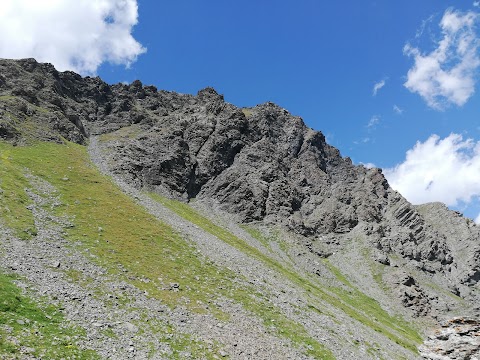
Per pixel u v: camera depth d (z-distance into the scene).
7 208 80.38
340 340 73.62
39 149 143.12
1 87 185.88
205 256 95.94
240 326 62.72
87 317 48.28
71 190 111.50
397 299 156.25
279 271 120.75
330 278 158.25
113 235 87.94
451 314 159.00
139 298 60.28
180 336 51.84
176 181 186.25
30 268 56.94
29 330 40.41
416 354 86.25
